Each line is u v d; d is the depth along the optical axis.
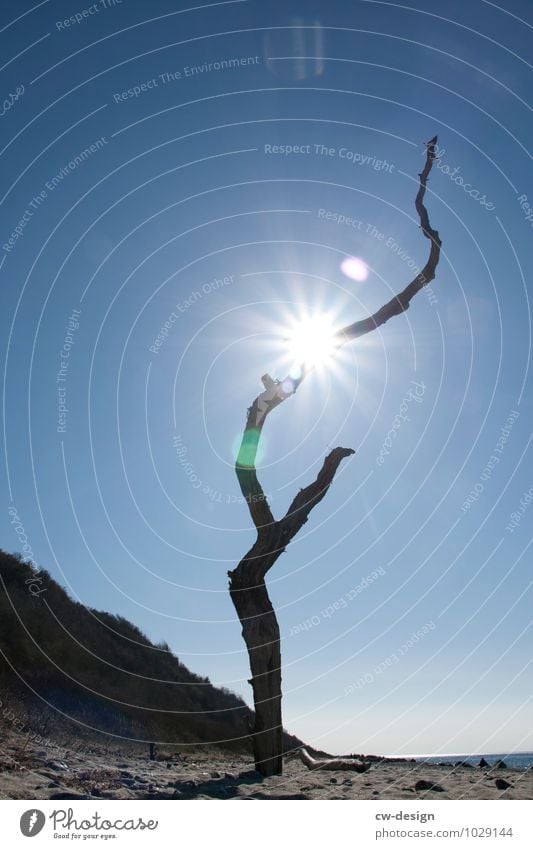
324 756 13.67
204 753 24.06
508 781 8.73
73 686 24.25
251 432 10.80
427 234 11.33
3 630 25.17
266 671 10.14
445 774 9.81
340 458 10.70
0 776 7.77
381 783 8.70
